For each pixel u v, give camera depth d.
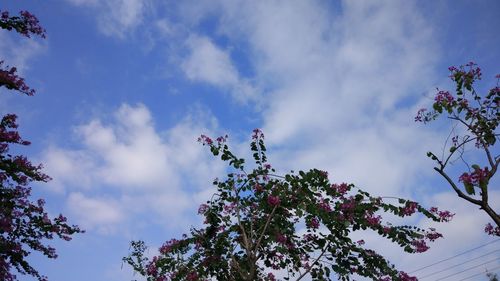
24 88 10.53
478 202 7.47
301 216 9.13
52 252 13.11
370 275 9.59
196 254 10.11
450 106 8.56
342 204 9.20
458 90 8.69
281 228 9.80
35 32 10.46
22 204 12.31
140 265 12.80
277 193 9.59
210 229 10.20
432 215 9.09
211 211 10.15
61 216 13.05
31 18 10.30
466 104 8.50
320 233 9.64
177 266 9.95
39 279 12.79
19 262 12.20
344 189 9.33
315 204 9.26
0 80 10.07
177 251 10.10
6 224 11.70
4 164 10.60
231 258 9.59
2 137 10.66
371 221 9.14
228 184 10.00
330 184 9.37
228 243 9.90
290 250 9.95
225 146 9.84
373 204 9.25
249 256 9.17
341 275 9.46
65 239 13.12
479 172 7.41
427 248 9.27
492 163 7.63
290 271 10.05
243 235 9.43
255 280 9.86
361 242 9.80
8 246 11.85
